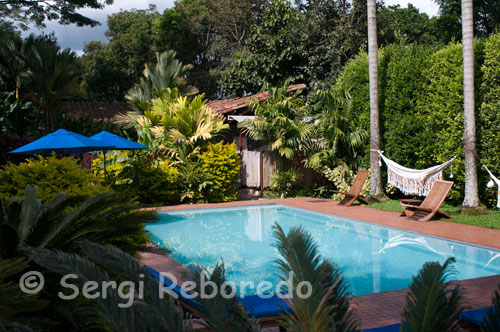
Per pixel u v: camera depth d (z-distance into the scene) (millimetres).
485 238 8359
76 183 6312
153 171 14617
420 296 1994
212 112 17688
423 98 13625
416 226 9844
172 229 11133
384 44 25422
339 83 17297
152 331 2049
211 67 40781
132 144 13195
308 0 27766
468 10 10969
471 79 11047
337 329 2008
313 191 17172
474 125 11133
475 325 3279
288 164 17203
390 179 13453
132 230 4543
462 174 12125
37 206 4434
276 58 26141
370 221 10711
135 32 40406
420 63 13719
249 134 17656
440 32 32469
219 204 14656
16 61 20984
